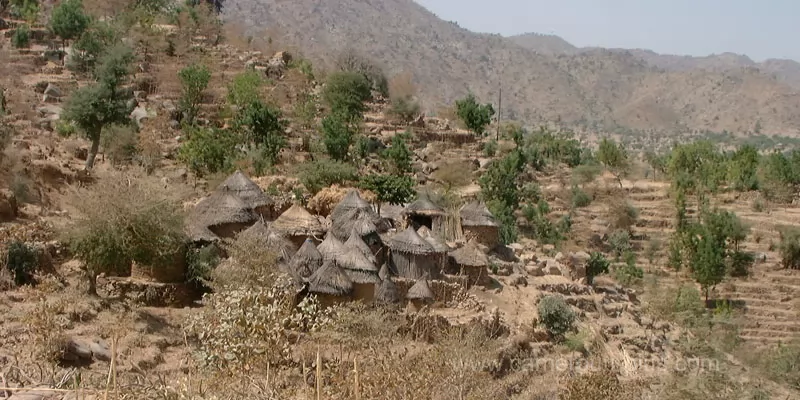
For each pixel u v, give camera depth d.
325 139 80.06
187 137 72.44
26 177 46.31
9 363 24.61
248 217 44.22
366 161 83.56
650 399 37.59
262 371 24.20
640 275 74.12
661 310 59.62
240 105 84.00
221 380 22.19
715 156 114.12
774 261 85.00
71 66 86.25
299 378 25.20
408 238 45.19
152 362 29.48
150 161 63.78
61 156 58.50
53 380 20.95
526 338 42.94
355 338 31.30
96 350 28.59
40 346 27.38
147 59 94.06
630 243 88.25
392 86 131.12
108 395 18.36
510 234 66.56
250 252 35.69
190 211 41.22
